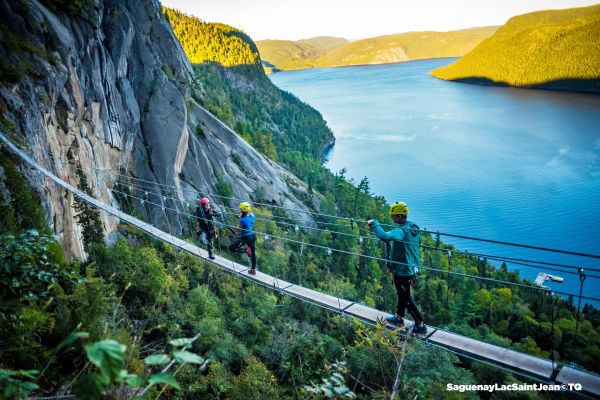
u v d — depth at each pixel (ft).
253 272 39.01
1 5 50.90
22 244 19.45
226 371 50.42
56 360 17.72
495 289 235.20
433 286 208.74
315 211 270.05
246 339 75.66
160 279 56.90
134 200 104.37
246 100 611.47
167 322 49.52
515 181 602.03
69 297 20.81
